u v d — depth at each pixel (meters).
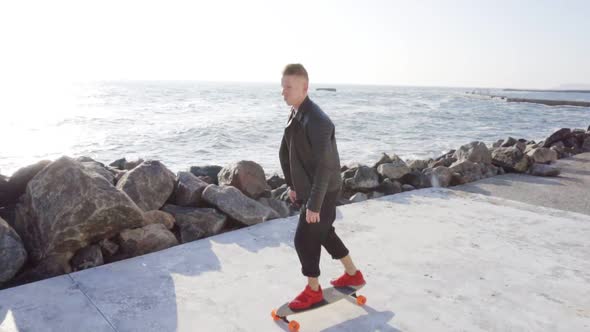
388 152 14.33
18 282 3.32
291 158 2.48
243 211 4.50
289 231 4.28
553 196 6.29
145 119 26.80
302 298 2.53
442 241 4.04
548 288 3.13
